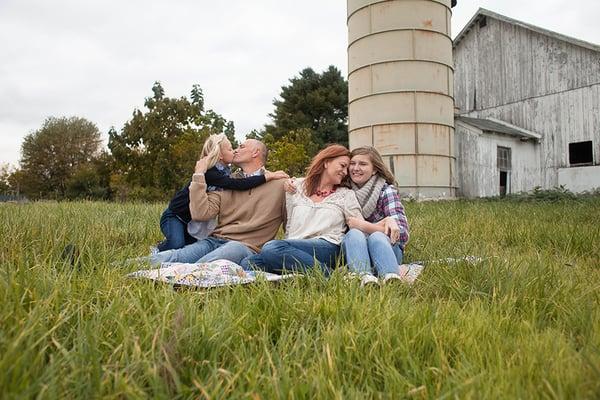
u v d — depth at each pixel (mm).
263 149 4668
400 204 4297
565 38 20719
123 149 25375
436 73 17922
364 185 4363
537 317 2438
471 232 6215
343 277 2969
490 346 1835
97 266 2834
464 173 19906
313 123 44812
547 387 1468
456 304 2553
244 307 2309
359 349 1860
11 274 2137
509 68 22984
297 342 1867
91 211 7914
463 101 24781
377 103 17953
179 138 23688
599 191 18719
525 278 2961
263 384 1585
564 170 21109
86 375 1524
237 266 3561
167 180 24281
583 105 20625
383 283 2971
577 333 2199
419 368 1745
